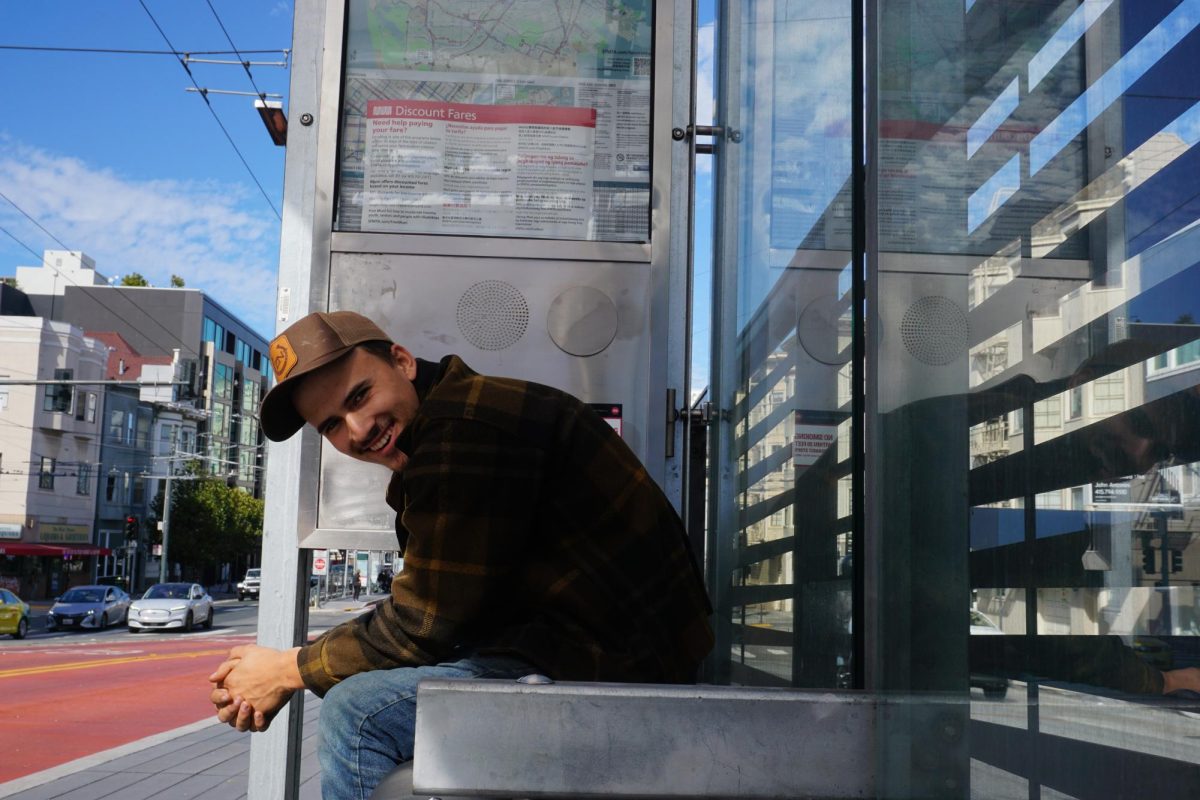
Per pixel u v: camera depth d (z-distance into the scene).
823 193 1.73
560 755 1.15
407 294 2.68
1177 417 0.78
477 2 2.79
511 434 1.38
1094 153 0.90
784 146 2.07
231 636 33.06
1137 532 0.82
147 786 7.18
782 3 2.12
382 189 2.71
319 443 2.58
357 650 1.36
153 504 60.66
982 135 1.10
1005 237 1.04
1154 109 0.83
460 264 2.69
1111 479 0.86
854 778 1.17
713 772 1.16
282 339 1.54
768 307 2.17
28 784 7.26
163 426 62.59
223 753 8.58
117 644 27.83
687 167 2.79
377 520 2.55
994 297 1.05
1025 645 0.99
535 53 2.78
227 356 74.19
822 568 1.66
